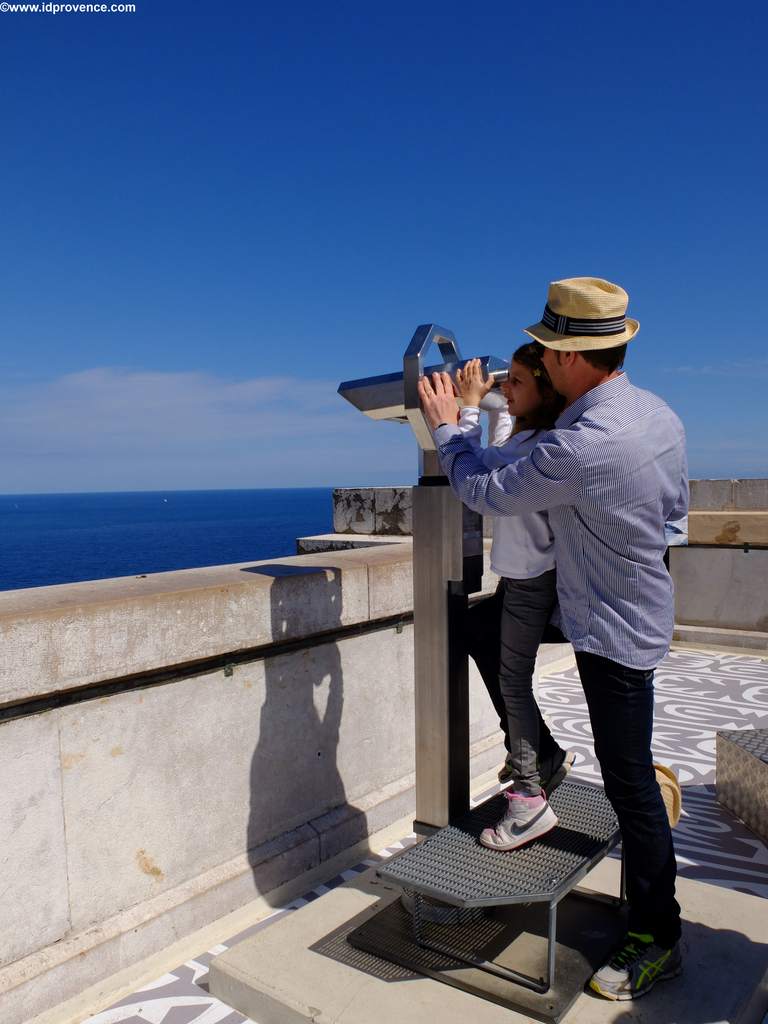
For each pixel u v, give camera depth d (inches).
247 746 115.0
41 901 90.9
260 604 112.7
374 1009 83.7
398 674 143.6
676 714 210.5
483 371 95.0
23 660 85.4
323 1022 82.2
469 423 89.9
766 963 90.1
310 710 125.2
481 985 85.4
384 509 330.0
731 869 127.0
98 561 4429.1
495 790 153.6
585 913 99.3
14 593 99.0
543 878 83.4
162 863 104.0
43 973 88.9
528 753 91.7
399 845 134.8
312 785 126.3
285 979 89.4
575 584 80.7
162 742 103.3
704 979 87.2
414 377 94.5
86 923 95.4
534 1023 80.5
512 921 97.7
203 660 107.9
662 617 79.7
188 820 107.1
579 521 78.8
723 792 152.6
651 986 84.5
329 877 124.8
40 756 90.2
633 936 85.3
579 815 99.6
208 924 107.3
